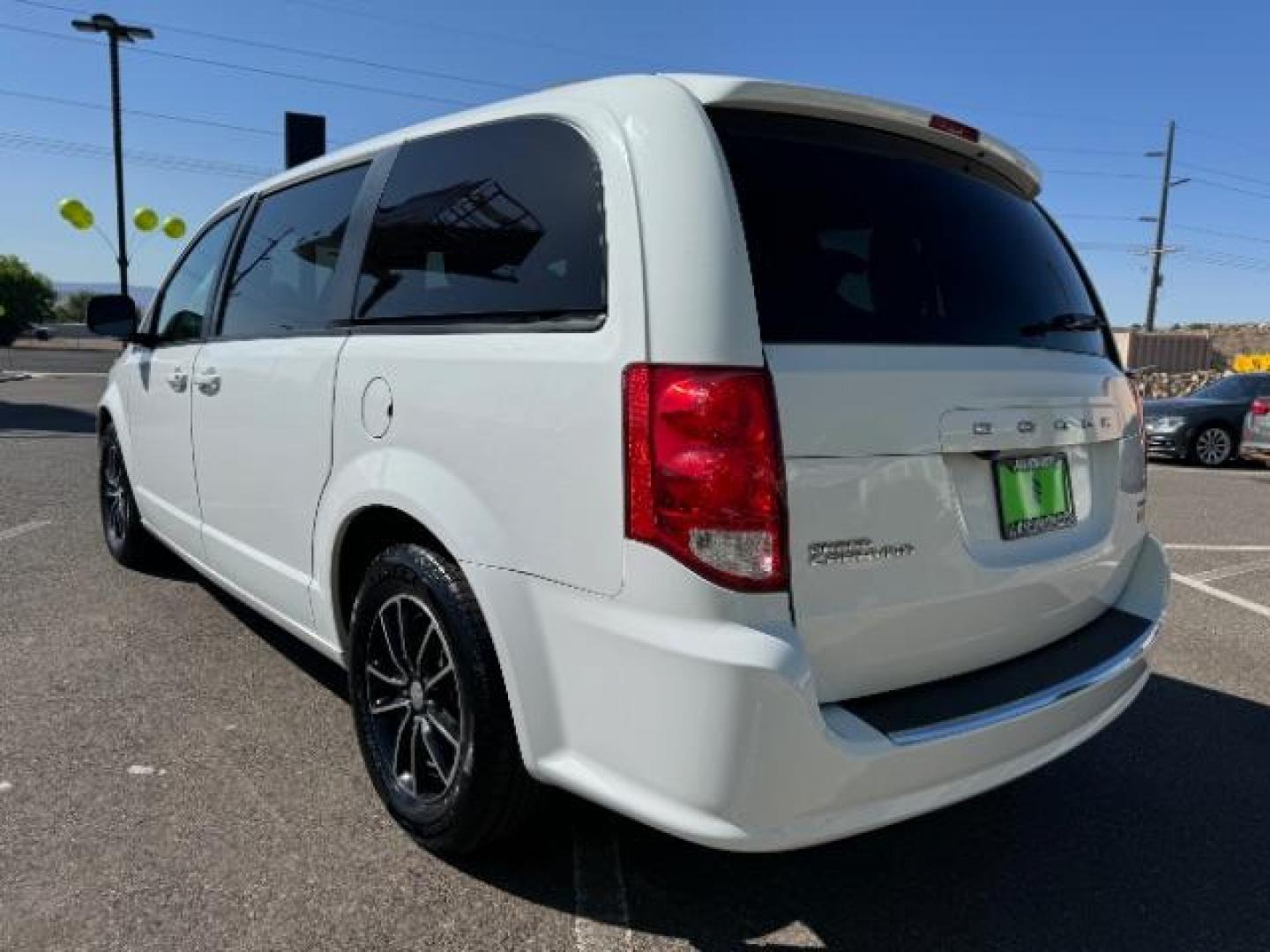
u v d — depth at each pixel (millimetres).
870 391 2156
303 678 3971
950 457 2322
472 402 2402
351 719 3604
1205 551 7387
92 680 3910
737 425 1991
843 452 2104
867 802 2094
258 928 2432
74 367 30484
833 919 2586
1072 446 2729
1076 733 2521
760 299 2096
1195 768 3543
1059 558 2609
